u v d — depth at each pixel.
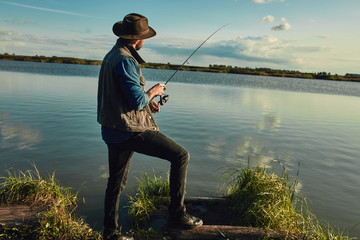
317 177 4.58
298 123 9.67
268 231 2.49
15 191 2.98
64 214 2.64
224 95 18.73
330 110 14.17
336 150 6.31
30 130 6.61
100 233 2.46
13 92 13.61
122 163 2.23
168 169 4.61
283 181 3.39
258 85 36.12
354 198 3.85
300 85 45.62
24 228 2.38
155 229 2.67
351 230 3.03
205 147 5.96
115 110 2.06
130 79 1.97
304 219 2.85
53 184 3.26
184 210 2.41
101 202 3.33
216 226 2.54
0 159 4.59
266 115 10.99
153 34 2.30
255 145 6.35
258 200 3.01
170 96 16.06
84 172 4.27
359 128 9.41
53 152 5.11
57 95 13.50
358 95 28.20
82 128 7.08
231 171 4.62
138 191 3.66
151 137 2.17
